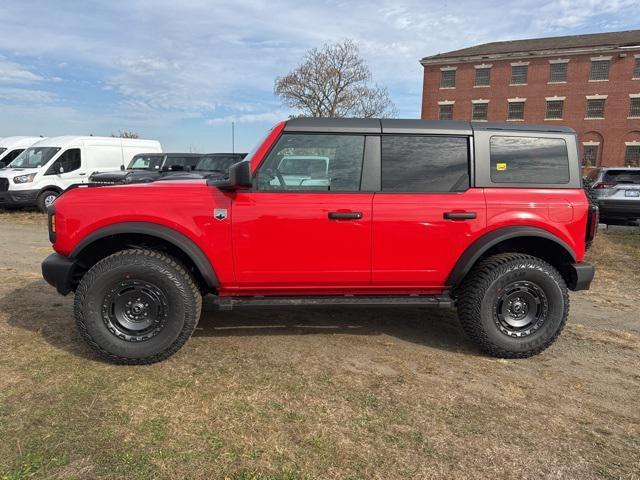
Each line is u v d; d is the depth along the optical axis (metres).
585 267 3.87
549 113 35.31
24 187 12.93
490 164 3.80
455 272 3.77
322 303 3.73
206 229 3.57
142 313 3.57
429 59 38.22
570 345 4.23
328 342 4.13
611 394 3.34
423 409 3.05
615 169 11.83
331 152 3.72
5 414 2.86
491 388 3.37
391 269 3.75
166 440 2.66
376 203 3.67
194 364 3.62
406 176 3.75
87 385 3.24
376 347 4.05
